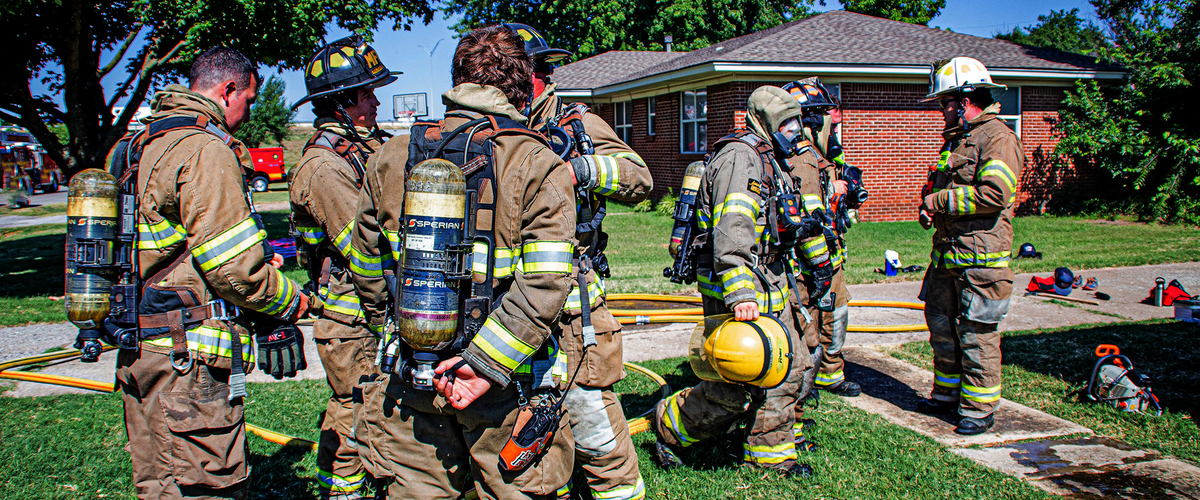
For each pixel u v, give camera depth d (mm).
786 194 3311
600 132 3023
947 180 4039
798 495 3301
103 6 10422
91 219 2297
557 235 1992
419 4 12414
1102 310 7094
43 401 4848
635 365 5398
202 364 2389
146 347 2344
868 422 4172
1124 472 3498
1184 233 13156
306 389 5035
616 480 2684
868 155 15562
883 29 18266
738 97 15156
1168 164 15609
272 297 2426
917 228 14219
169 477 2404
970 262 3883
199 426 2373
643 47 30844
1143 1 16594
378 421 2248
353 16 10992
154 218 2334
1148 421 4117
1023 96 16562
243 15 9844
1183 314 6547
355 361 2980
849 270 9828
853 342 6129
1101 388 4434
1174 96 15312
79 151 10477
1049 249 11289
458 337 1932
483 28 2207
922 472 3498
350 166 2912
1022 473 3516
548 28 31219
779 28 19359
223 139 2457
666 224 15508
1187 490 3303
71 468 3752
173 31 10508
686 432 3471
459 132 2020
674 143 18266
